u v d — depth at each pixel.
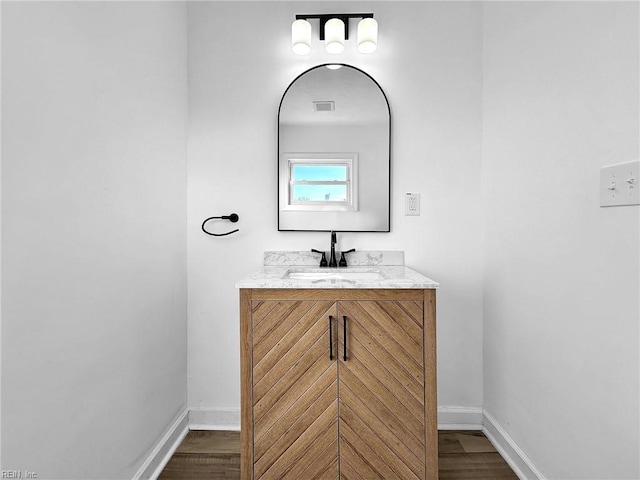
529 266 1.61
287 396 1.54
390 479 1.52
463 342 2.12
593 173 1.22
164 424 1.83
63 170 1.11
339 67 2.13
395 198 2.13
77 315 1.17
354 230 2.12
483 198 2.09
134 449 1.53
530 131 1.60
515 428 1.74
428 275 2.12
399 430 1.52
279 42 2.14
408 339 1.52
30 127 0.99
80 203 1.19
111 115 1.36
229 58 2.14
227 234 2.13
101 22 1.30
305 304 1.53
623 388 1.10
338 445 1.53
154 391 1.72
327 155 2.12
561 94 1.38
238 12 2.14
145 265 1.63
